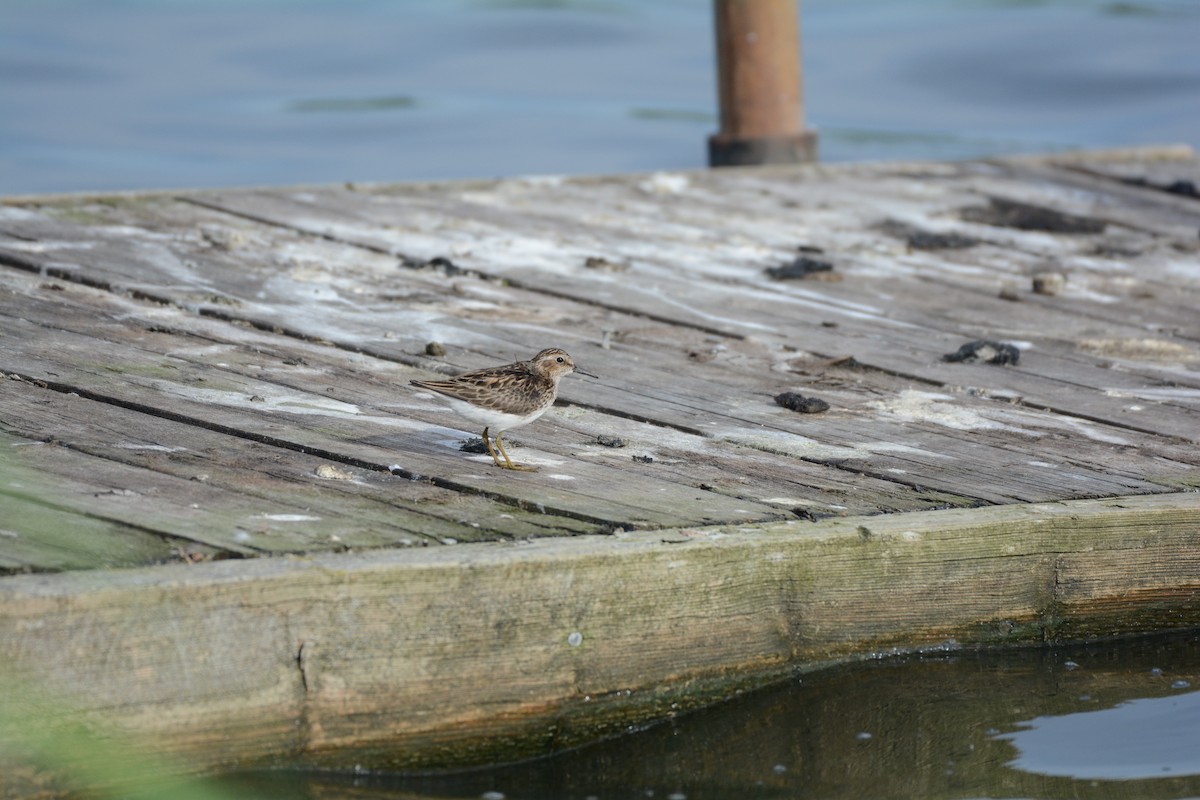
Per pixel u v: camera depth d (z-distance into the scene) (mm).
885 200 20516
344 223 17188
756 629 9227
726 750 8922
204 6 47031
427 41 42531
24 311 12828
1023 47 40812
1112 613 10297
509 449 10758
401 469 10008
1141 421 12352
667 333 14219
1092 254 18344
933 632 9805
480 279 15523
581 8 46031
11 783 7375
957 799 8391
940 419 12172
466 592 8258
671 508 9648
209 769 7867
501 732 8555
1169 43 40406
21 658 7309
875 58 40719
